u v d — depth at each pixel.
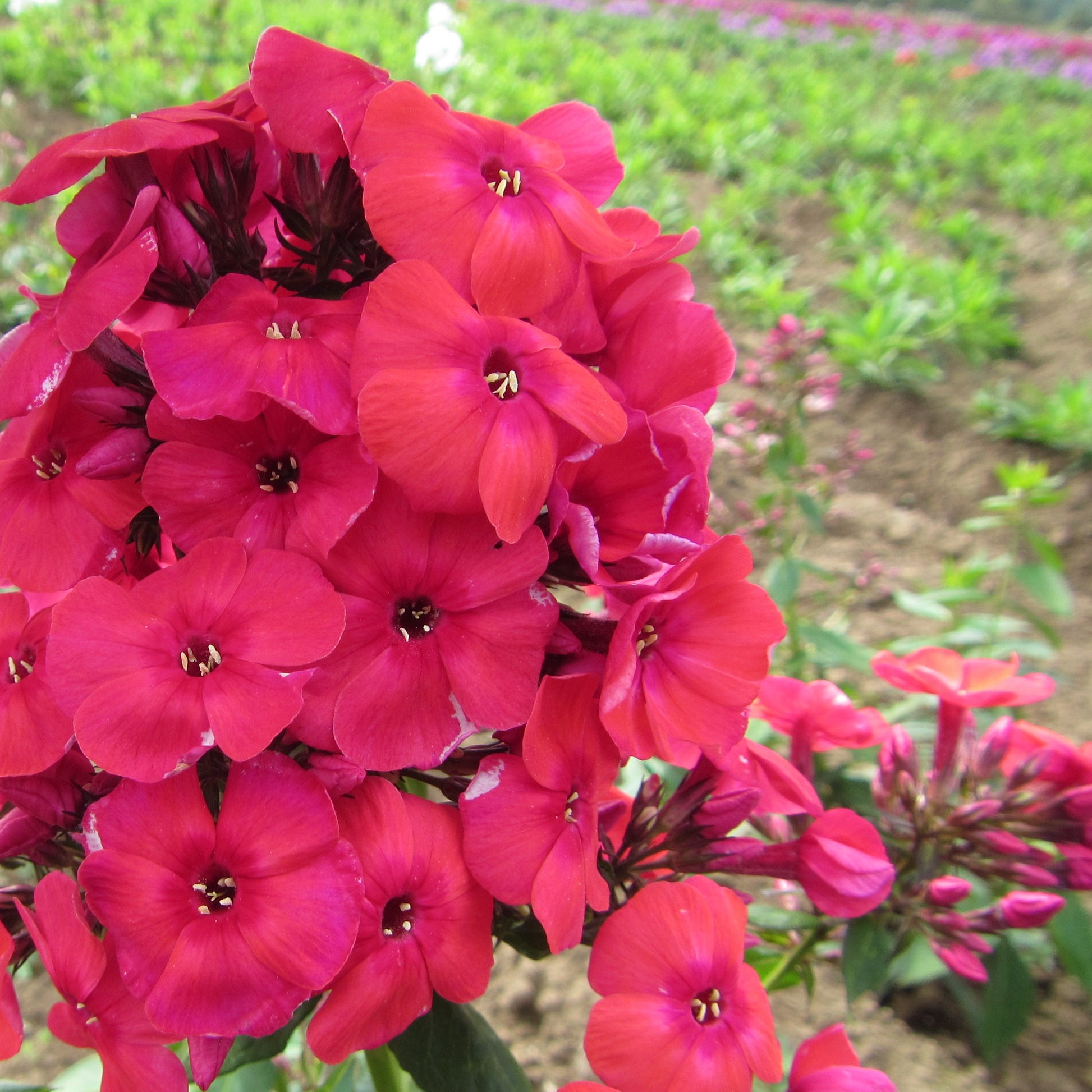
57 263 0.62
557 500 0.13
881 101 1.92
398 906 0.14
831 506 0.60
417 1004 0.14
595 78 1.44
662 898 0.15
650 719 0.14
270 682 0.13
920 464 0.68
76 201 0.14
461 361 0.13
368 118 0.13
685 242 0.14
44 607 0.16
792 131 1.43
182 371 0.13
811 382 0.43
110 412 0.14
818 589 0.55
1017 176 1.30
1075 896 0.29
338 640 0.13
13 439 0.15
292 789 0.13
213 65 1.08
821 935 0.24
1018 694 0.22
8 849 0.14
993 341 0.83
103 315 0.13
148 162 0.15
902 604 0.42
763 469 0.44
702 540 0.15
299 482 0.13
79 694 0.13
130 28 1.20
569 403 0.13
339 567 0.13
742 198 1.02
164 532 0.13
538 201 0.14
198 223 0.15
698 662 0.15
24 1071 0.33
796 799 0.18
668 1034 0.15
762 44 2.37
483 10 2.05
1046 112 2.05
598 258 0.14
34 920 0.14
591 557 0.13
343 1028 0.13
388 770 0.13
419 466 0.12
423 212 0.13
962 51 2.78
